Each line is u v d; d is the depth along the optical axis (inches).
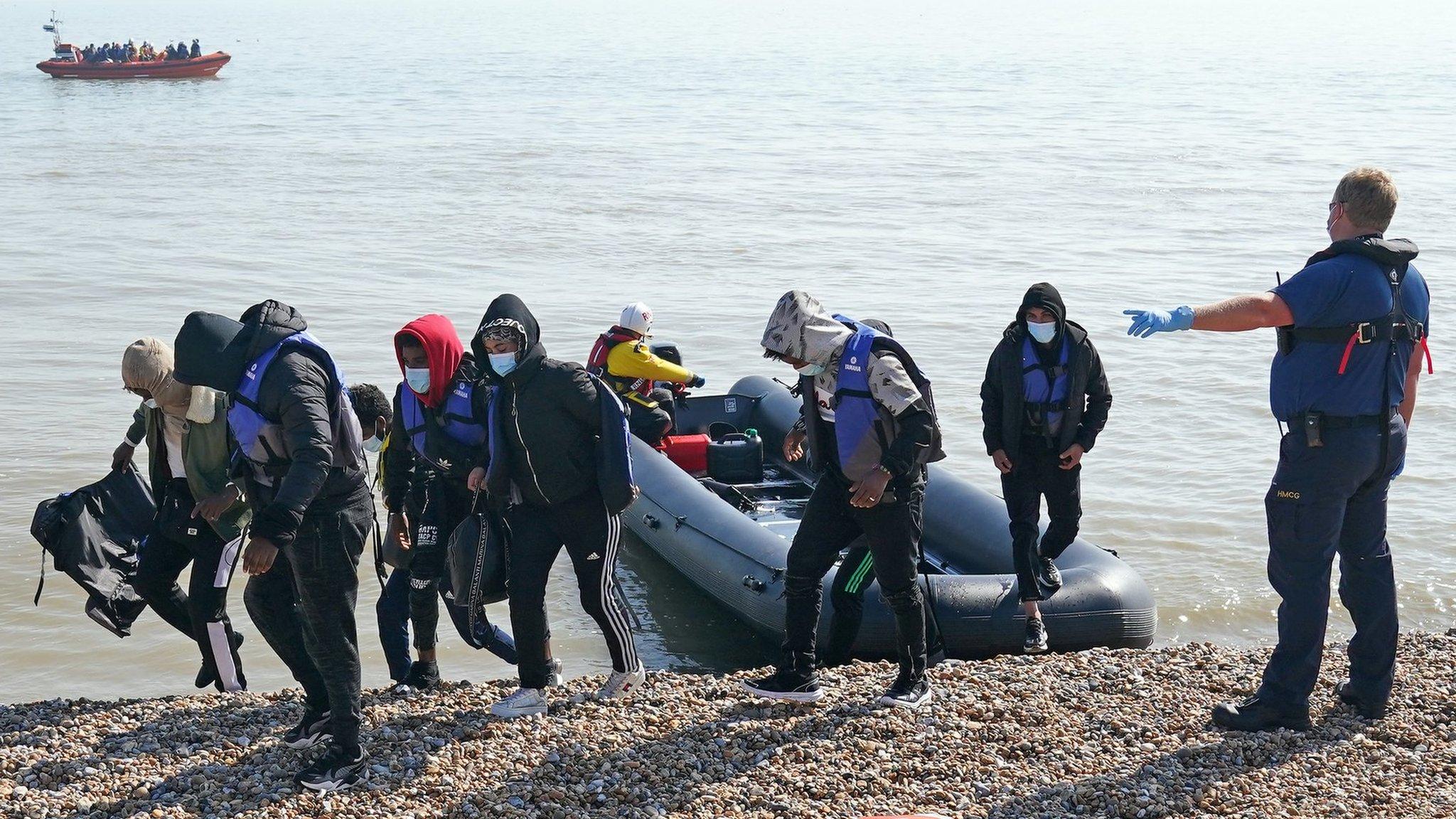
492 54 4825.3
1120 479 402.6
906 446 160.1
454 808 151.7
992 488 400.8
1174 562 335.3
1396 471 166.7
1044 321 217.2
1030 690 187.3
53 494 381.4
